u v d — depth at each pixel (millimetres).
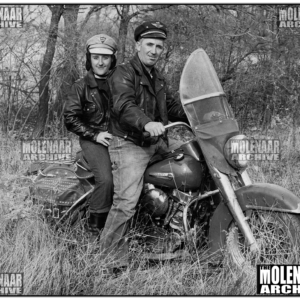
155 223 3812
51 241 3867
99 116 4125
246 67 8461
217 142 3572
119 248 3713
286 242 3393
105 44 4148
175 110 4074
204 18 8375
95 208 3828
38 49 8211
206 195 3699
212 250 3645
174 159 3713
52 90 8406
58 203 4137
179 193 3715
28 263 3619
